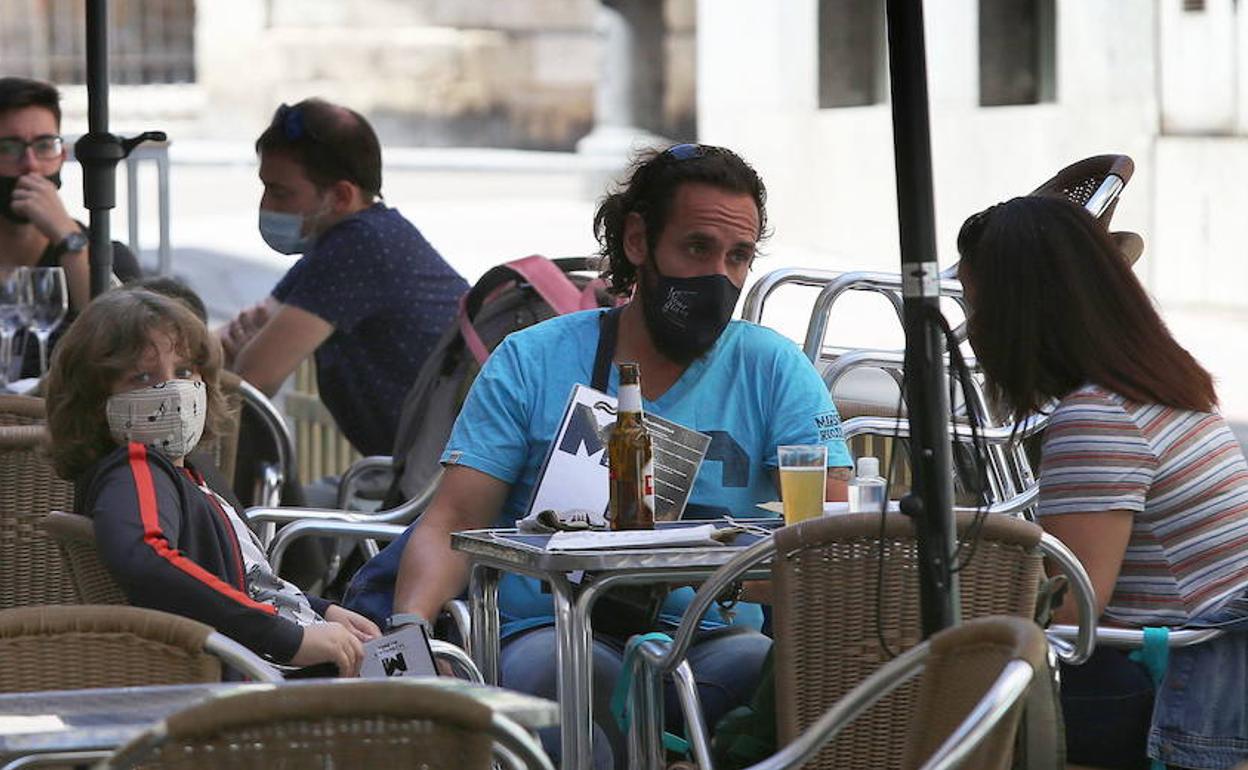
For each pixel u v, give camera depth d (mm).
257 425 20344
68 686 10570
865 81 63906
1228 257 49906
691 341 14664
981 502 11656
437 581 14656
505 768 10219
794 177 64750
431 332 22172
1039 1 56875
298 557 19141
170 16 115625
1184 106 51344
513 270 18531
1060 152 53719
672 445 14500
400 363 22109
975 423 11531
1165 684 13664
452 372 18547
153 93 110250
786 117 65062
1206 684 13586
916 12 11156
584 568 12398
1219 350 42625
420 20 109812
